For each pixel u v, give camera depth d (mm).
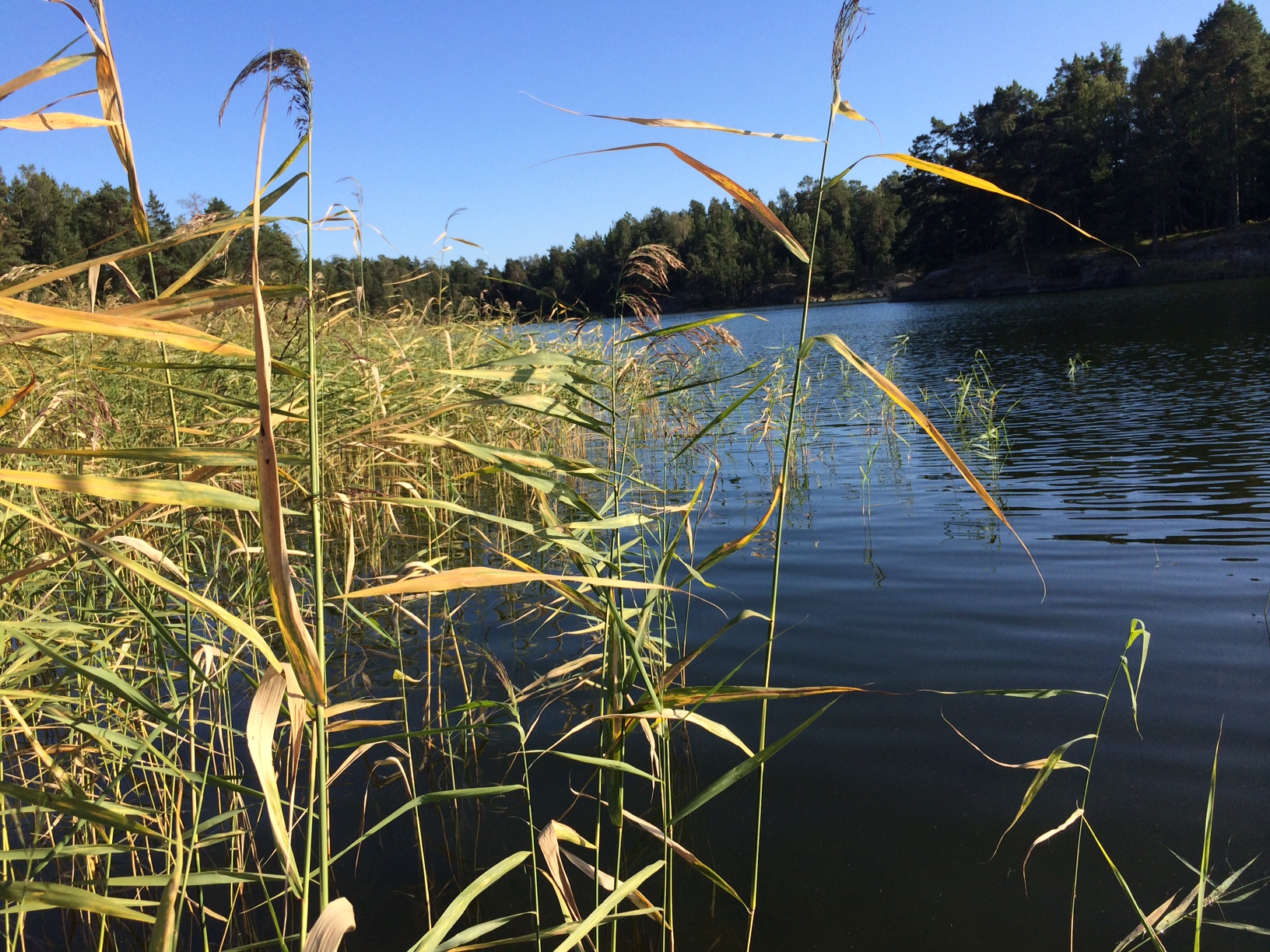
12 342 1259
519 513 6758
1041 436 9781
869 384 15148
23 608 2703
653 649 3006
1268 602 4363
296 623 1129
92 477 1146
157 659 2766
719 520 6785
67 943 2453
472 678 4031
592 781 3188
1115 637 4035
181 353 3941
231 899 2508
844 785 2951
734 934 2314
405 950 2316
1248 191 53250
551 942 2361
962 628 4273
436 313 7984
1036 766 2004
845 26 1842
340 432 4055
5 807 2354
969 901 2346
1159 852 2463
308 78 1623
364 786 3193
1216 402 10773
